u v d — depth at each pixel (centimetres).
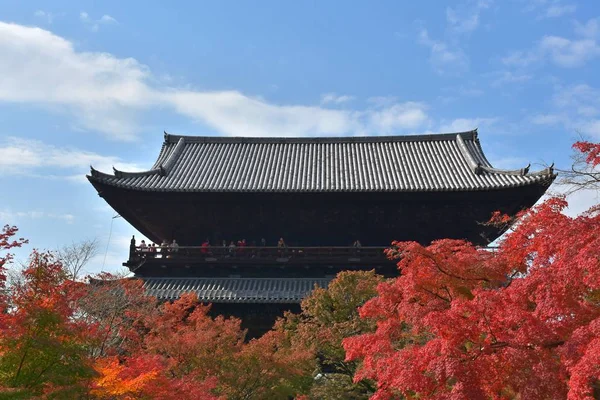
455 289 1527
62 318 1502
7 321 1427
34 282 1555
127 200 4031
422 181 4106
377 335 1595
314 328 2739
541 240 1427
